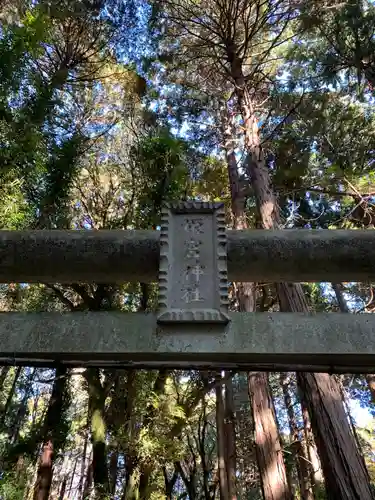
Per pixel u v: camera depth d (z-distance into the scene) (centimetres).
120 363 176
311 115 794
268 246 204
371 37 668
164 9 859
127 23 833
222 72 932
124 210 714
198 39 929
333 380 507
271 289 1033
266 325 174
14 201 461
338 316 178
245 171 921
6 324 179
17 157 469
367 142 788
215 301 182
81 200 723
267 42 880
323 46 821
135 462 645
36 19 592
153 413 647
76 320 179
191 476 868
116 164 755
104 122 856
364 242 204
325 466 454
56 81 709
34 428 754
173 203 213
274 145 819
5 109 492
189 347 169
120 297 711
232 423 962
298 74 867
